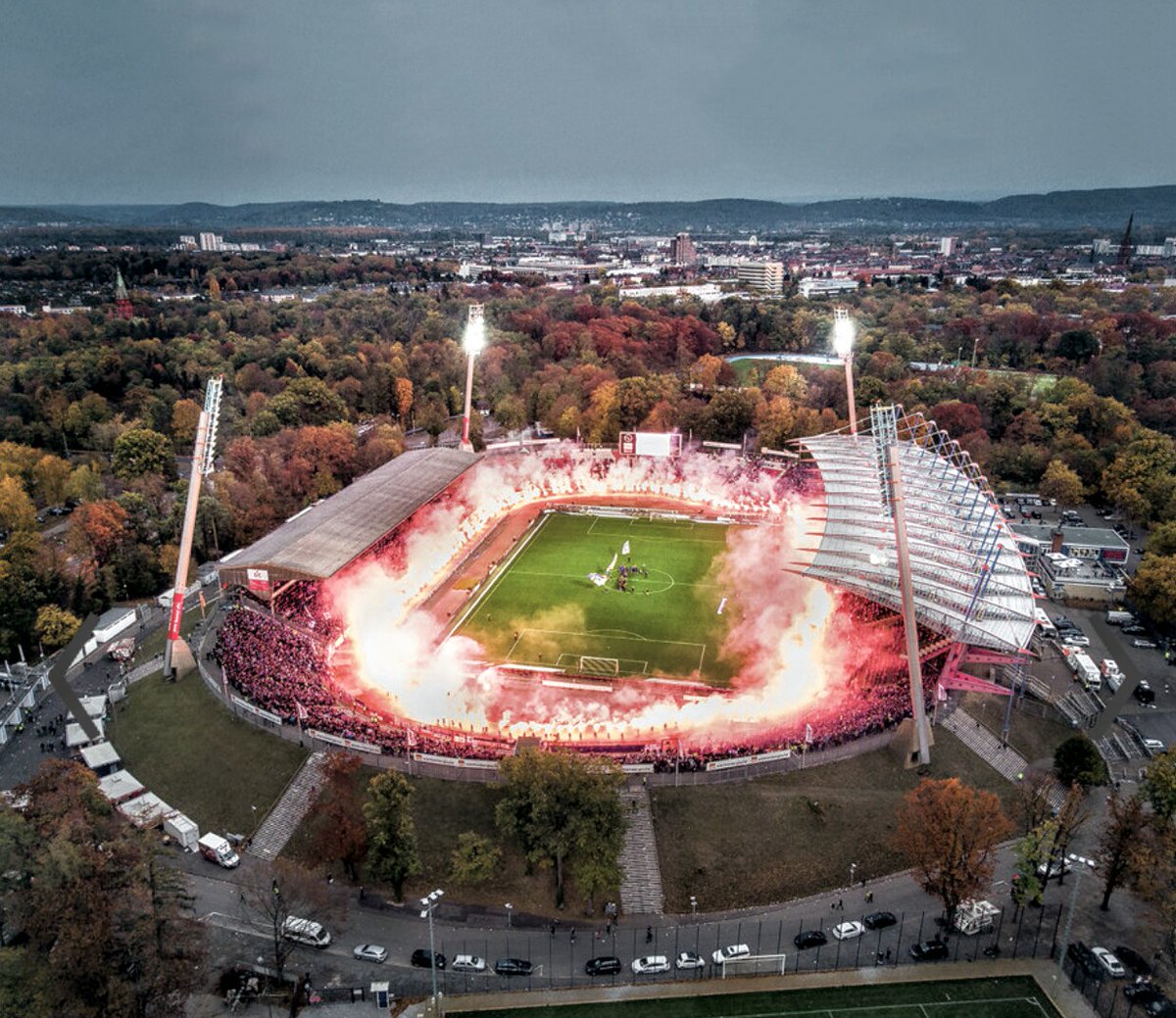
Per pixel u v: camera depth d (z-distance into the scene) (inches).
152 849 3789.4
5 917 3740.2
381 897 4237.2
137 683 5890.8
